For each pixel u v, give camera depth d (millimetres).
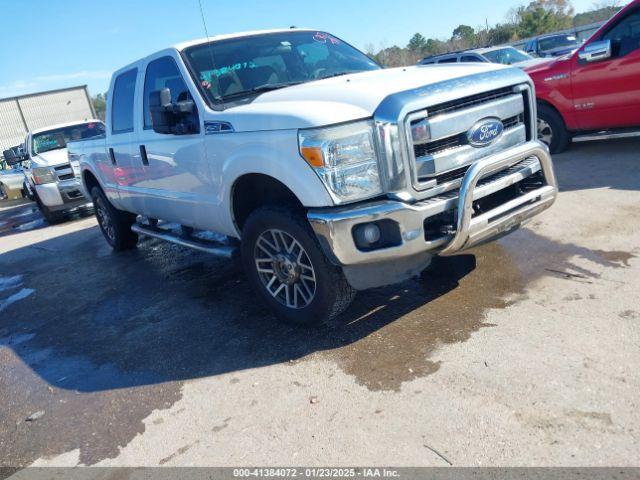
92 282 6113
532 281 3922
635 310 3305
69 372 3980
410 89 3219
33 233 10258
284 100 3668
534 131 3855
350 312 3980
